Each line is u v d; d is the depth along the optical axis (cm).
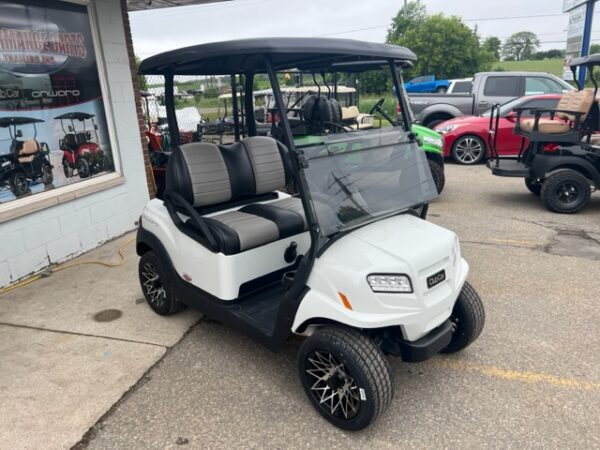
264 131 629
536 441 229
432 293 234
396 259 224
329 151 251
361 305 221
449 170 885
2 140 420
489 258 457
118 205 550
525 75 1030
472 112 1057
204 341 326
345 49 246
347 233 246
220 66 344
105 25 515
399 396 264
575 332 325
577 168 588
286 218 323
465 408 254
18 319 361
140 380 283
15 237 426
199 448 230
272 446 230
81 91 499
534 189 680
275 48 230
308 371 248
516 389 268
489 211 616
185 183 327
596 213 595
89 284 423
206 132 797
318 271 233
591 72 565
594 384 270
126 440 236
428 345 231
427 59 3497
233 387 275
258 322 276
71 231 485
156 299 360
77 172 501
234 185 357
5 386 279
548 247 482
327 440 233
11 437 239
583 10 1184
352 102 581
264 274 310
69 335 337
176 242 321
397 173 276
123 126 552
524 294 381
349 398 234
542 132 593
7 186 427
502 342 315
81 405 262
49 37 457
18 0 425
